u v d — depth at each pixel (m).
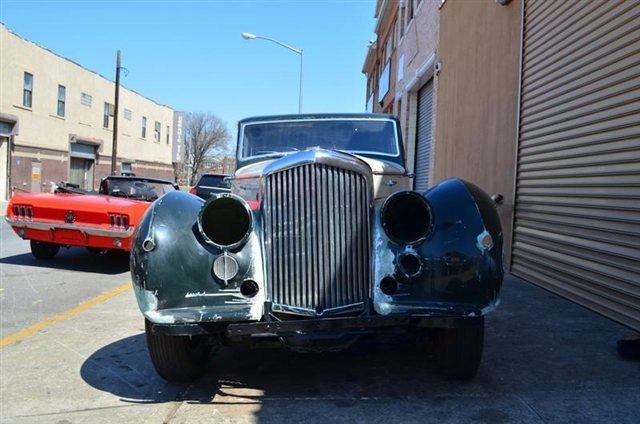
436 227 3.65
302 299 3.62
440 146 13.76
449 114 12.84
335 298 3.63
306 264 3.63
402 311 3.48
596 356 4.50
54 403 3.80
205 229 3.65
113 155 35.03
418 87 18.08
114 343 5.17
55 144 32.12
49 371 4.43
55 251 10.36
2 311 6.44
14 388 4.08
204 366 4.29
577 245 6.33
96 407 3.72
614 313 5.59
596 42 6.08
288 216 3.66
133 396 3.91
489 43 9.82
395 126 5.51
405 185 5.29
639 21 5.27
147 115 47.88
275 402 3.74
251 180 4.87
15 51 27.75
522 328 5.32
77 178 36.12
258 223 3.74
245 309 3.55
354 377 4.17
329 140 5.46
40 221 8.68
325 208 3.64
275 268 3.64
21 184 28.77
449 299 3.56
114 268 9.51
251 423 3.43
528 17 8.04
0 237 13.55
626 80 5.47
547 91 7.30
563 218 6.70
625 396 3.70
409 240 3.63
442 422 3.37
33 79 29.58
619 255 5.50
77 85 34.66
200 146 80.31
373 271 3.62
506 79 8.85
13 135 27.81
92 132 37.00
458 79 12.06
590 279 6.03
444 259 3.56
